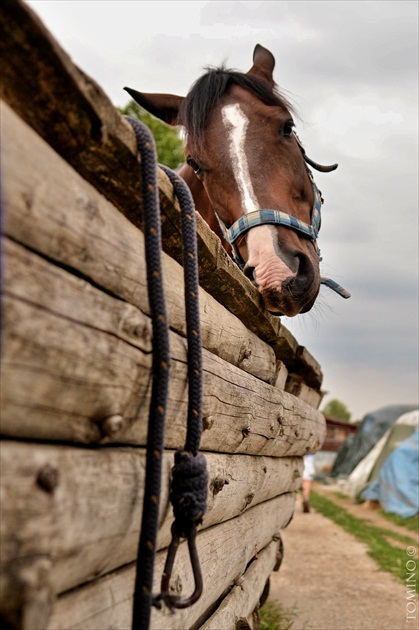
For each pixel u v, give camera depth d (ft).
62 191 3.73
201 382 4.96
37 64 3.47
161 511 5.06
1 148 3.14
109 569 4.55
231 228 9.27
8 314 3.11
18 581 3.14
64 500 3.54
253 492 8.54
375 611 14.83
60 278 3.67
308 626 13.42
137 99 11.32
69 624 3.84
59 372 3.57
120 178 4.54
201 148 9.79
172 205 5.18
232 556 7.66
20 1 3.10
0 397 3.17
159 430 4.39
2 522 3.08
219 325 6.98
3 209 3.08
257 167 9.46
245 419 7.40
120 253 4.49
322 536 26.73
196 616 6.28
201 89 10.07
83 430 4.00
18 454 3.28
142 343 4.57
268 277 8.23
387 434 46.16
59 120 3.89
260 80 10.45
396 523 33.12
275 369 10.11
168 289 5.50
